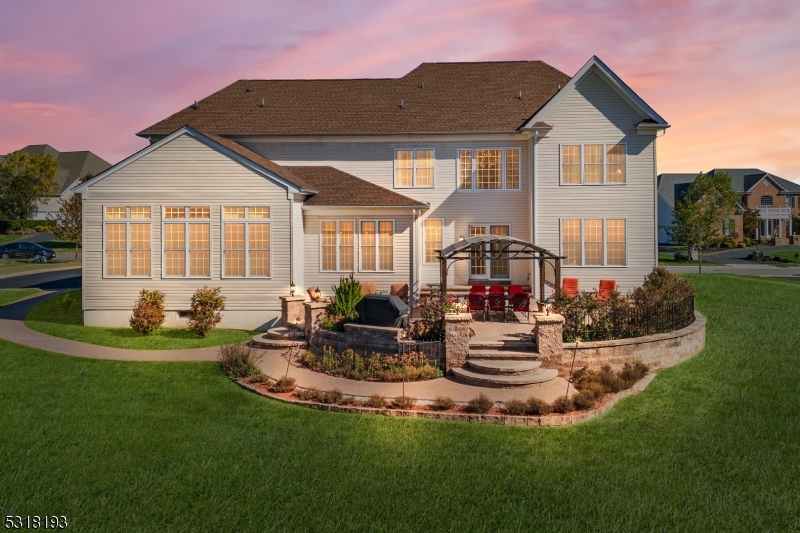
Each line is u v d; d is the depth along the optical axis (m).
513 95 28.97
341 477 10.04
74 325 22.97
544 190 25.31
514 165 26.58
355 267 24.33
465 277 26.62
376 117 27.73
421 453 10.98
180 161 22.56
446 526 8.57
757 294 29.75
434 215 26.77
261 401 14.03
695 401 14.19
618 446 11.43
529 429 12.19
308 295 23.53
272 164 25.62
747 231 75.38
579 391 14.23
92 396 14.39
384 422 12.50
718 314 24.95
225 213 22.62
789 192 79.81
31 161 75.06
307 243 24.28
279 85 31.45
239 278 22.62
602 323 16.86
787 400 14.23
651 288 21.89
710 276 36.97
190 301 22.72
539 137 25.30
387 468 10.38
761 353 18.62
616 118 25.05
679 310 18.89
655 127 24.56
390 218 24.28
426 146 26.77
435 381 15.20
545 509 9.01
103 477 10.03
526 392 14.18
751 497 9.52
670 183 83.38
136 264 22.72
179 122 27.91
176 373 16.36
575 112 25.12
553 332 15.54
